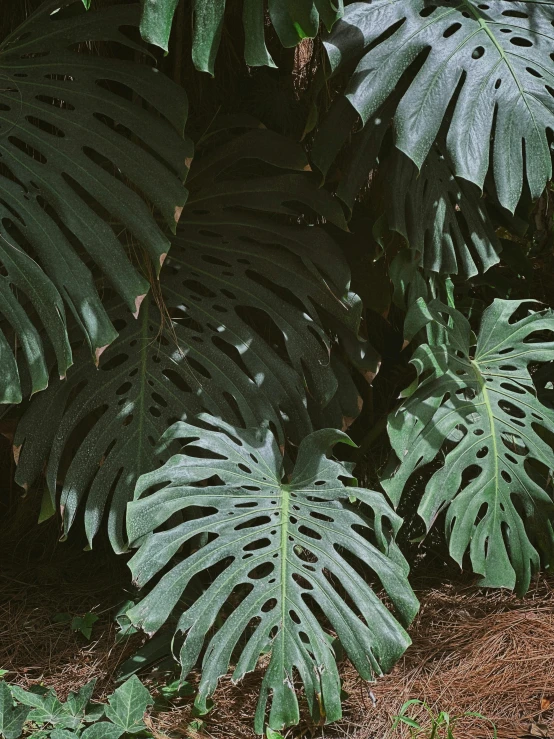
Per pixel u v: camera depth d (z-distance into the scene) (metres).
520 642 2.40
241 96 2.82
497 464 2.19
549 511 2.23
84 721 2.00
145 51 2.14
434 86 1.99
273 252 2.36
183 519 2.36
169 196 2.06
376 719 2.10
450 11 2.11
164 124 2.11
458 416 2.22
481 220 2.32
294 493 2.15
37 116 2.09
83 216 2.01
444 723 2.07
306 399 2.39
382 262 2.48
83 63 2.14
